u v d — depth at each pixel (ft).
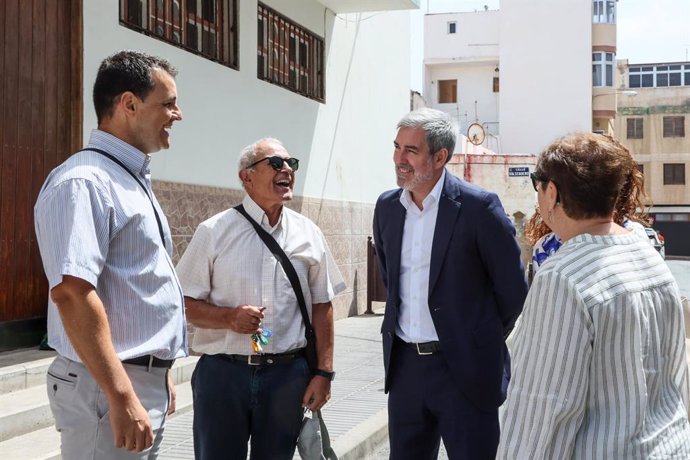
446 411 11.89
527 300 7.56
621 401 7.17
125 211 8.71
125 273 8.75
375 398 23.34
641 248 7.70
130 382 8.43
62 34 22.21
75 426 8.68
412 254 12.29
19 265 21.16
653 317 7.38
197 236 12.33
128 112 9.09
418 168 11.98
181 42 27.35
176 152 26.35
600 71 132.87
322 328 12.60
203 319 11.94
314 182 37.19
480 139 94.27
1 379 18.71
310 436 12.07
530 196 80.38
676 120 180.55
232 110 29.86
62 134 22.33
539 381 7.22
